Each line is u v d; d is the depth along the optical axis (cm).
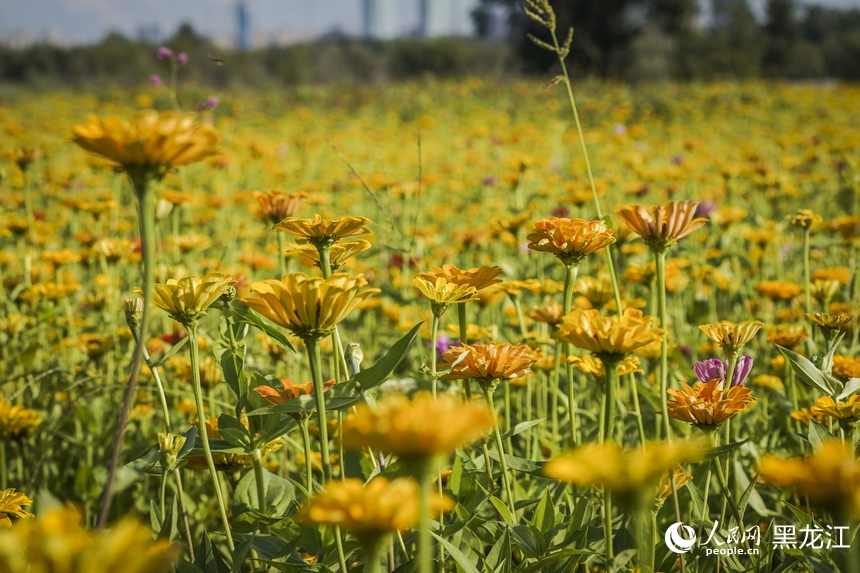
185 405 281
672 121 1497
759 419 265
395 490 92
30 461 273
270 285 129
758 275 433
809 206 620
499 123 1424
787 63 3297
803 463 86
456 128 1467
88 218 620
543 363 253
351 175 717
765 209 615
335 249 178
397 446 87
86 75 3381
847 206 540
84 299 360
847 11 4406
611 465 90
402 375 300
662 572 170
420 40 3703
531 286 261
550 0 240
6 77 3584
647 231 170
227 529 154
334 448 251
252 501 183
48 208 697
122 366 329
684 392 159
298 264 420
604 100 1800
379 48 4016
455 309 384
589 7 2500
